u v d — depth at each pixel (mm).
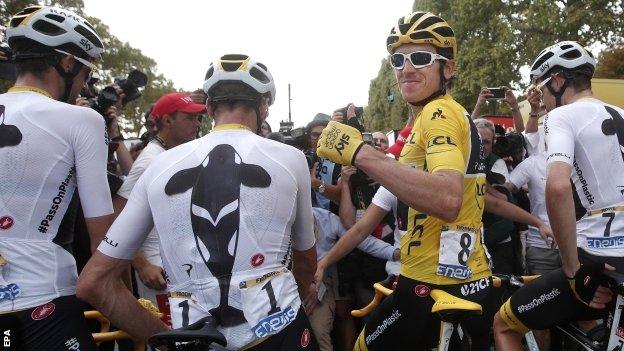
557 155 2287
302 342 1596
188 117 3268
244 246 1553
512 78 15500
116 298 1679
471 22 16578
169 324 2834
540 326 2457
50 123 1761
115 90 3268
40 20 1872
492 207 3328
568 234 2213
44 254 1754
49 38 1855
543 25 14078
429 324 2135
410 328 2193
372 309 2580
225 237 1547
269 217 1592
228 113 1726
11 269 1703
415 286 2164
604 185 2375
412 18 2180
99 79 3340
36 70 1875
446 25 2178
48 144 1747
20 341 1716
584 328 2957
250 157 1630
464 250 2086
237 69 1704
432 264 2125
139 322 1753
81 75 1977
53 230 1784
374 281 3568
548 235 3221
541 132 4121
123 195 2883
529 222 3297
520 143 4527
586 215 2445
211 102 1744
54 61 1882
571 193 2215
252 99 1724
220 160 1620
